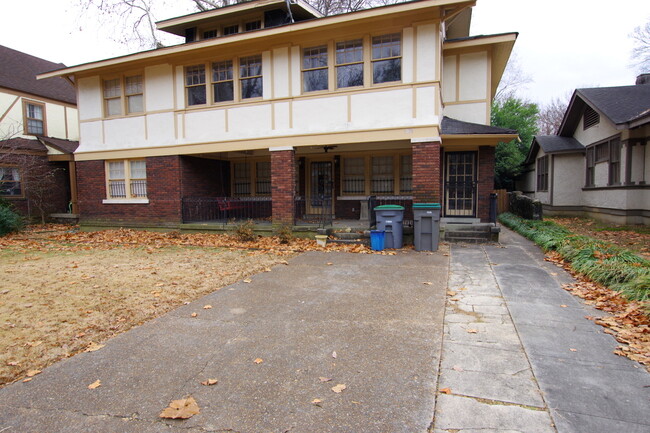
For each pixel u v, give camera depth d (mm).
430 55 9414
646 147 12117
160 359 3713
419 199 9602
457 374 3328
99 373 3461
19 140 16172
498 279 6395
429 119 9484
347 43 10148
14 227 13133
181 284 6336
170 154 12266
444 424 2652
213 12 12625
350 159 13078
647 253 8016
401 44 9656
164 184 12516
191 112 11930
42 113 17859
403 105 9680
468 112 11555
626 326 4309
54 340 4164
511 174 23031
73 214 16438
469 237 10070
